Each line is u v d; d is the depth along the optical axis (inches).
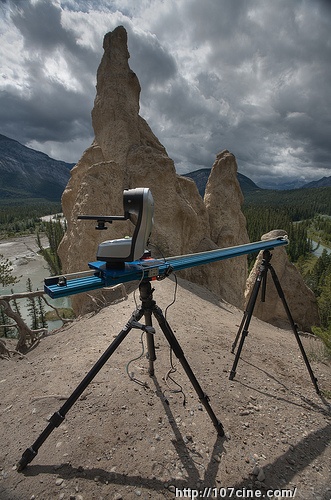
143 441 113.7
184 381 155.9
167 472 101.7
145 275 103.4
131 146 503.5
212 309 342.3
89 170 412.8
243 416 137.5
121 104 513.3
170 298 314.0
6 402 143.3
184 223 498.3
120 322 227.3
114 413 126.4
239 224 633.0
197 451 112.0
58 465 101.9
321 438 131.0
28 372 173.6
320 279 1694.1
